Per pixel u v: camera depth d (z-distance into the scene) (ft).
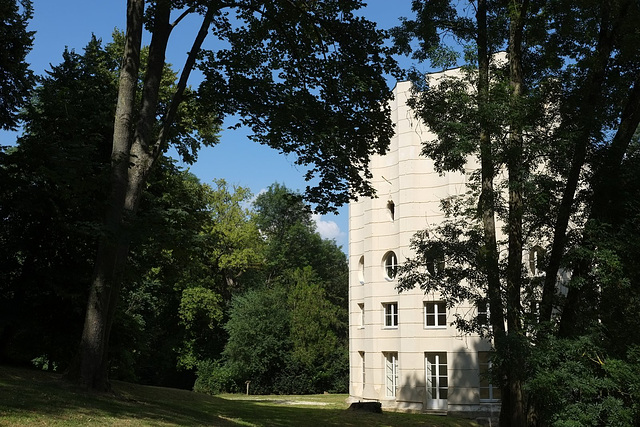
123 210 45.83
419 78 49.83
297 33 58.34
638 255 40.50
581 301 43.57
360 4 54.95
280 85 56.44
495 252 46.78
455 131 43.34
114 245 43.19
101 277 45.42
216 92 57.36
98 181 45.01
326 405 93.20
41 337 59.67
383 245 105.70
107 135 63.62
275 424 50.70
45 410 34.17
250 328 147.54
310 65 58.49
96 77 70.59
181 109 76.95
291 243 217.15
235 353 147.43
